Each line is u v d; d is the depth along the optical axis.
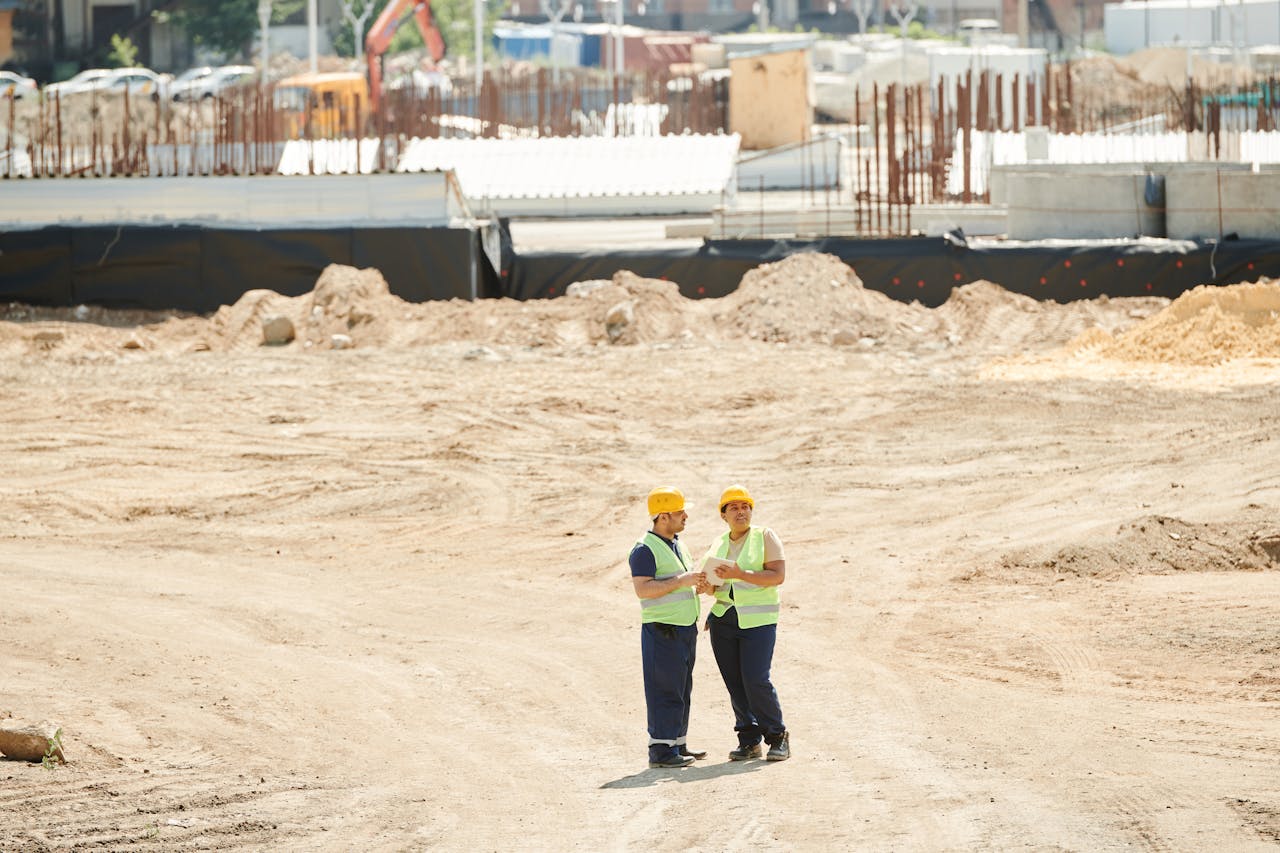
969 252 75.62
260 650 31.66
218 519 44.56
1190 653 29.25
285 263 79.25
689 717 25.67
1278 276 73.25
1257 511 40.00
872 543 40.09
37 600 35.72
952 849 18.19
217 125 109.56
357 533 42.94
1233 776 21.28
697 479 47.94
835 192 139.12
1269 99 134.75
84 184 82.81
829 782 21.73
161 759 23.78
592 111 169.12
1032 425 53.00
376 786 22.36
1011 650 30.25
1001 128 120.19
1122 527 38.69
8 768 22.91
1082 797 20.25
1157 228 83.75
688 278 77.94
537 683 29.02
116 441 54.38
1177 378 59.09
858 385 61.22
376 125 147.38
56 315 79.38
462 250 77.94
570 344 72.94
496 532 42.69
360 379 65.19
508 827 20.06
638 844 19.03
